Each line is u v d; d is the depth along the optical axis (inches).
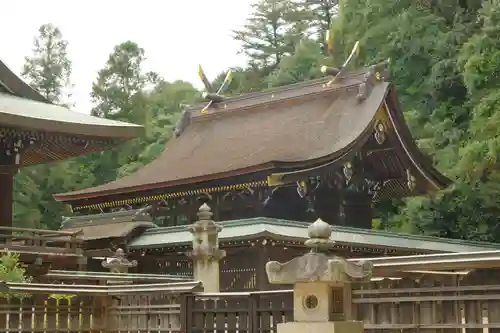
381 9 2223.2
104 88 3048.7
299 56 2812.5
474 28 2116.1
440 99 2066.9
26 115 866.8
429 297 463.2
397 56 2149.4
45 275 829.8
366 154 1418.6
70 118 929.5
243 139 1509.6
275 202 1274.6
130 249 1261.1
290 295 515.5
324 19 3395.7
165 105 3105.3
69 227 1349.7
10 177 931.3
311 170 1268.5
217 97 1662.2
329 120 1422.2
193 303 582.2
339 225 1374.3
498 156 1526.8
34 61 3056.1
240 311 547.2
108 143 968.9
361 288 494.9
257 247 1157.7
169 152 1604.3
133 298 637.3
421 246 1357.0
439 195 1776.6
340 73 1491.1
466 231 1784.0
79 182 2539.4
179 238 1221.7
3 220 924.0
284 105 1550.2
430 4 2255.2
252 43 3447.3
